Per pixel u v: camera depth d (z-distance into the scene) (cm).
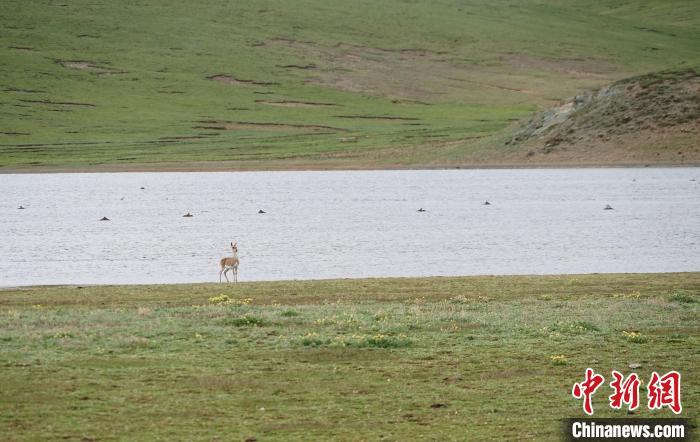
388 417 5609
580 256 15000
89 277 13075
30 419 5494
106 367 6719
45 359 6912
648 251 15525
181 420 5509
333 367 6794
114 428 5341
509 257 14925
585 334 7906
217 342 7544
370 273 13262
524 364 6894
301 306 9381
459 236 18075
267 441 5141
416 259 14800
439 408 5809
